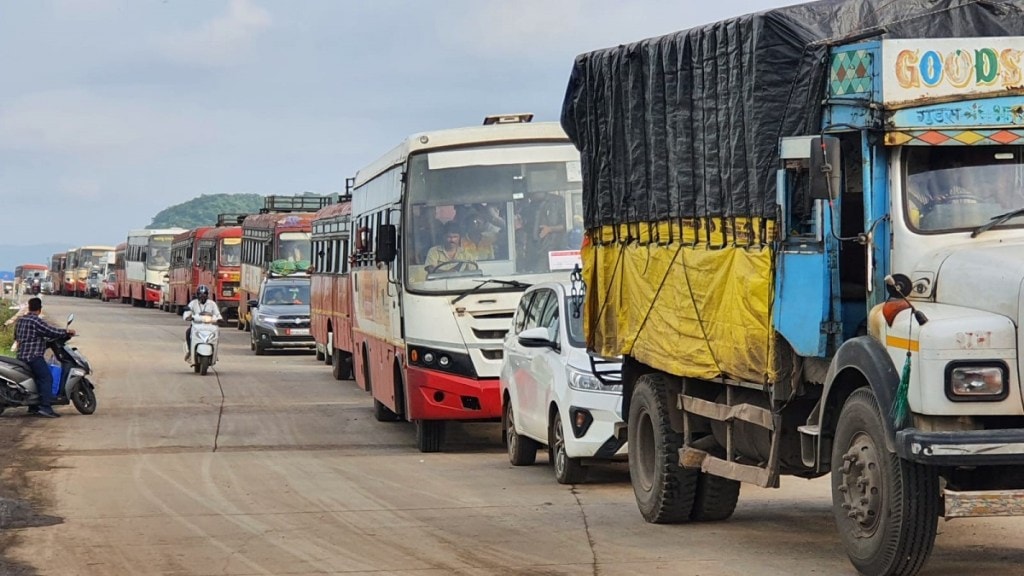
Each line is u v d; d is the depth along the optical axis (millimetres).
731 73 10078
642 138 11711
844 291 9039
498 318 17391
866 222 8734
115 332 48719
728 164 10156
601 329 12852
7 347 33438
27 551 10398
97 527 11562
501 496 13438
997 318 7812
